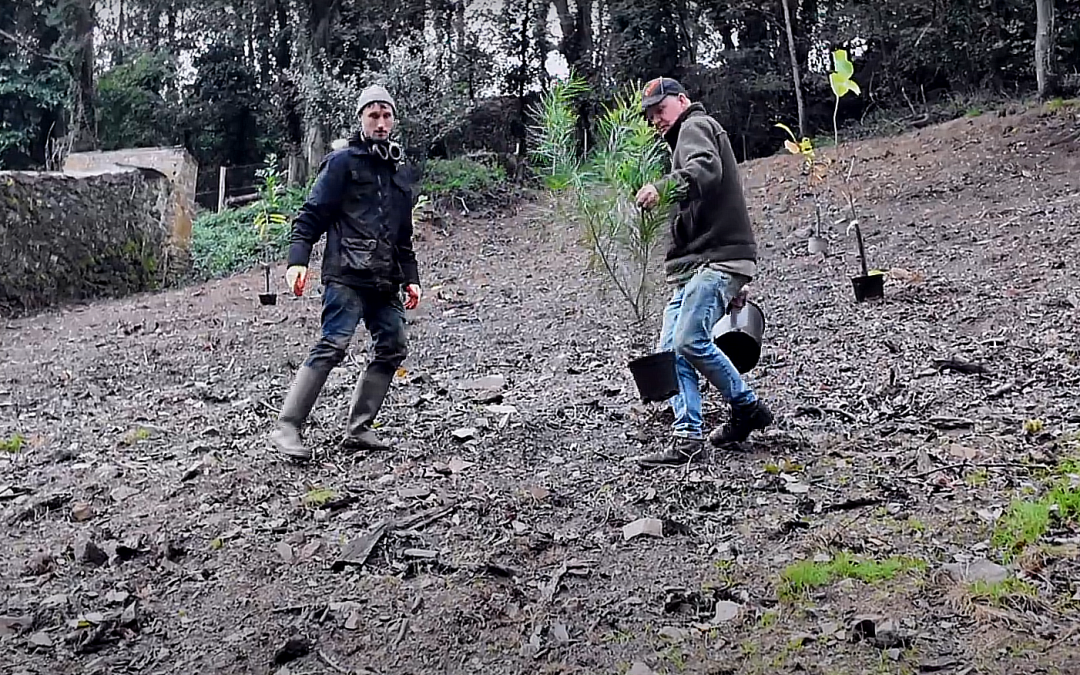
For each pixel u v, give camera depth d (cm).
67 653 256
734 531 306
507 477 367
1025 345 500
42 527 342
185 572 300
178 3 1941
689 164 345
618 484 353
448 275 986
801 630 243
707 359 362
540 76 1716
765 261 850
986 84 1764
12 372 637
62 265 1020
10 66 1848
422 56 1617
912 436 381
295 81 1543
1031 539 277
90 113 1955
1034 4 1720
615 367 539
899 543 287
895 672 220
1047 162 1057
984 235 816
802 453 374
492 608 266
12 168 1928
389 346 409
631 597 267
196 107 1998
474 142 1677
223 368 615
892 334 555
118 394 560
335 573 293
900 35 1817
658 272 410
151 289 1135
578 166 432
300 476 376
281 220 1085
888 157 1262
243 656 251
